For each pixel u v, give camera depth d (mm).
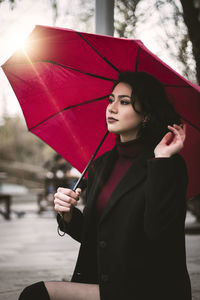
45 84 2107
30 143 37156
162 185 1573
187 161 2152
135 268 1592
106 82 2086
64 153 2260
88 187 2027
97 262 1818
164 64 1586
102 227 1669
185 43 4137
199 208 10000
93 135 2223
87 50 1902
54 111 2203
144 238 1612
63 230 1959
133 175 1697
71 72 2066
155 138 1820
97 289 1713
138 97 1788
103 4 2809
